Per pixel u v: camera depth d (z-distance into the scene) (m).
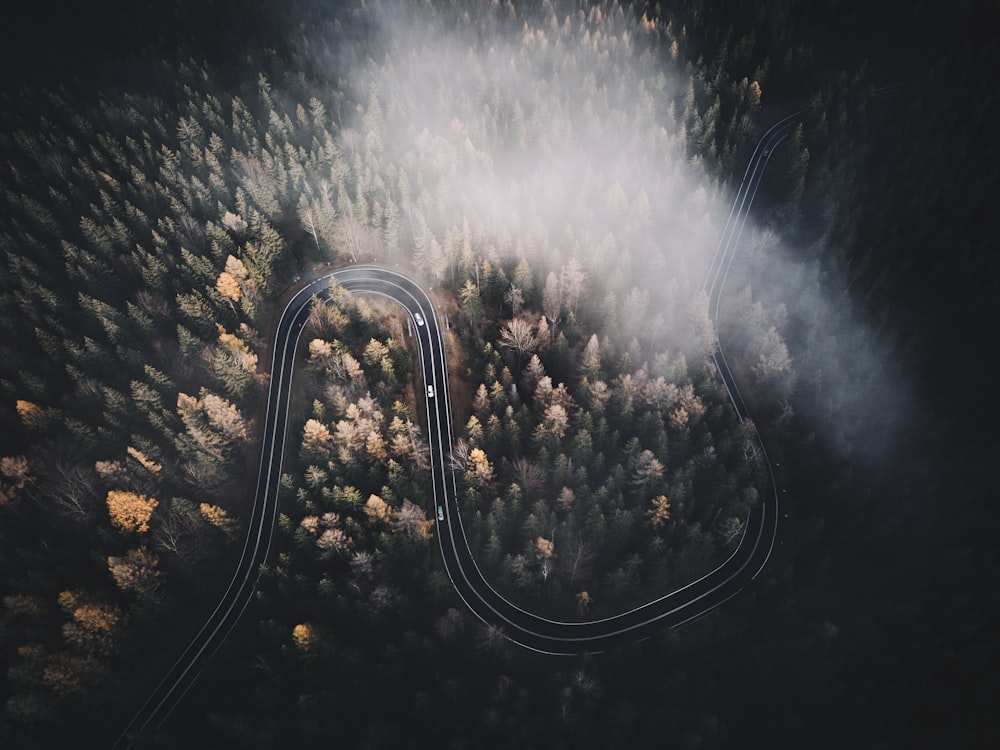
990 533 105.94
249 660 91.50
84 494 98.19
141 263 124.94
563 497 98.69
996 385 122.69
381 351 114.06
